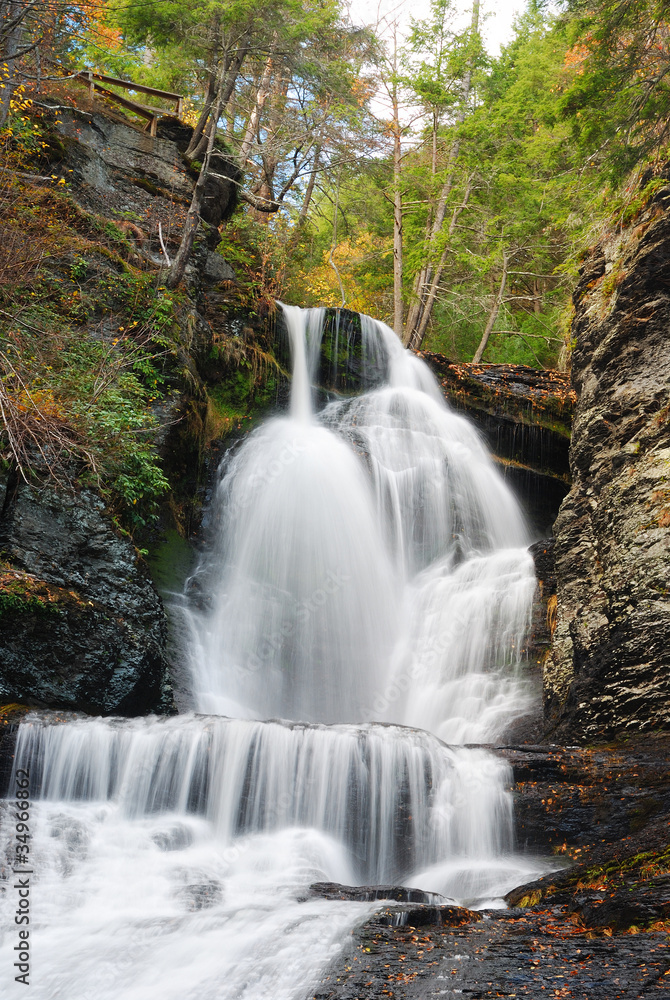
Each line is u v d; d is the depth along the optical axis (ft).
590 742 35.04
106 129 62.75
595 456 43.68
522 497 63.98
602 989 14.21
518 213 86.28
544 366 90.84
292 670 47.39
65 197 52.24
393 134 86.89
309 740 29.91
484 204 95.04
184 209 63.10
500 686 44.04
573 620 40.57
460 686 45.60
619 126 42.16
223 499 53.06
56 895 22.97
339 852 28.55
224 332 60.39
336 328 67.77
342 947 17.53
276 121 75.92
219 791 29.35
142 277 52.60
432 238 88.22
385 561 54.39
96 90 66.03
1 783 28.60
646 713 33.60
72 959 18.71
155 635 38.42
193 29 59.11
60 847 25.72
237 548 51.19
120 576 38.11
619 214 48.83
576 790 28.55
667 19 41.98
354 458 57.21
